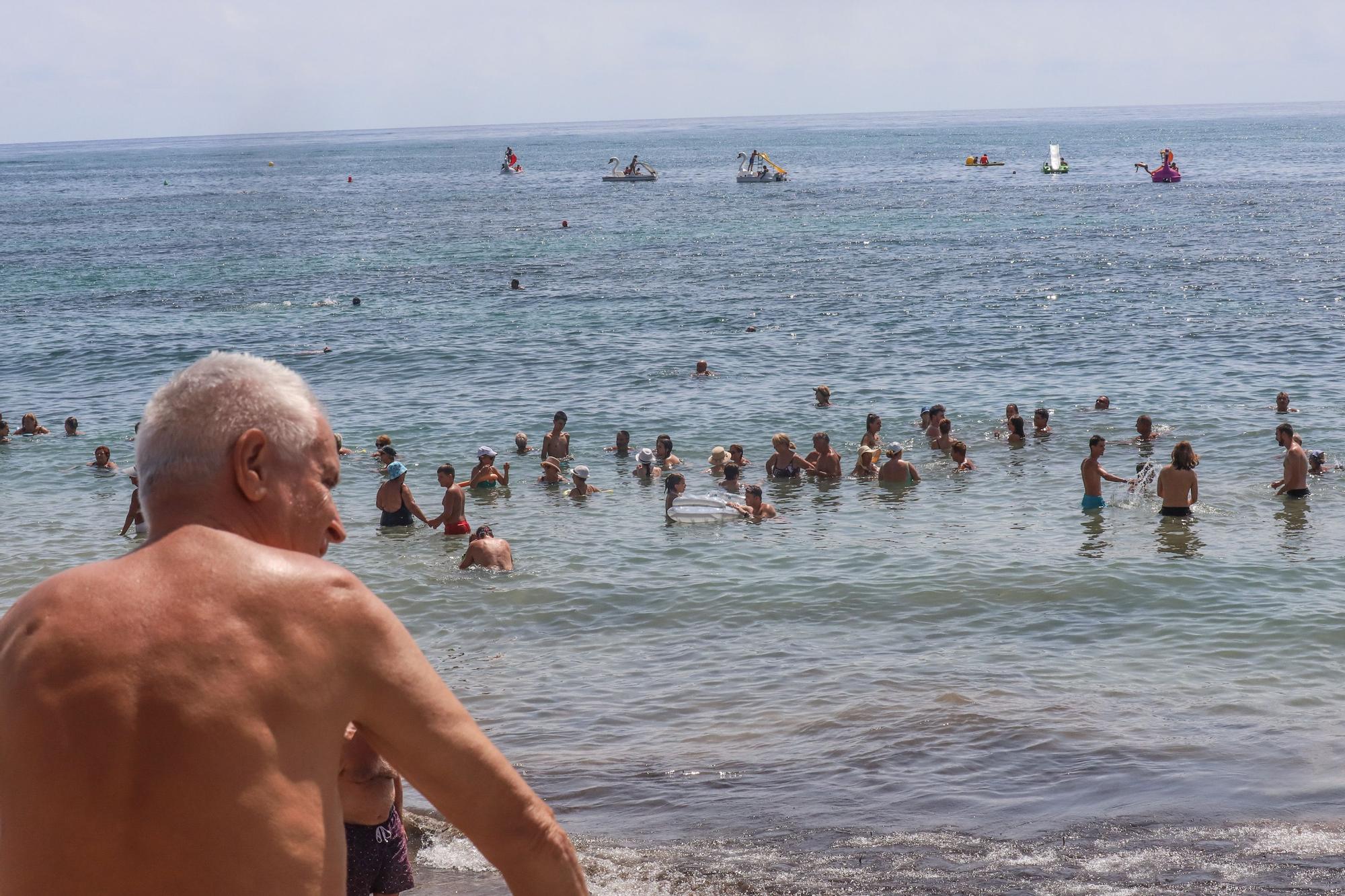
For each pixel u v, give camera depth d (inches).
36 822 72.2
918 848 301.7
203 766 72.1
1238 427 903.1
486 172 6441.9
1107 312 1497.3
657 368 1233.4
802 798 336.5
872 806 330.0
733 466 785.6
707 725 401.7
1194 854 291.1
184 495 83.7
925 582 572.7
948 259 2127.2
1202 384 1061.1
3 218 3887.8
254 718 73.9
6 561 649.6
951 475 818.2
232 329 1557.6
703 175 5462.6
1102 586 553.9
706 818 325.1
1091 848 297.6
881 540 657.6
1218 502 714.2
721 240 2578.7
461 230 2979.8
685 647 496.1
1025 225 2751.0
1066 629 499.2
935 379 1136.2
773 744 380.8
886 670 453.7
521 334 1462.8
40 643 74.3
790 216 3132.4
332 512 90.7
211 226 3316.9
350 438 975.0
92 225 3491.6
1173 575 565.6
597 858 298.8
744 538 671.8
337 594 79.5
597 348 1354.6
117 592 75.7
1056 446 882.8
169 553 78.2
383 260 2340.1
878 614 532.1
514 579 603.5
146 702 72.4
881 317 1518.2
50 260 2487.7
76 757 71.7
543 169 6717.5
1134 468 815.7
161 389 86.2
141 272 2231.8
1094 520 682.8
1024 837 305.4
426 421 1025.5
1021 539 647.8
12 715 73.5
